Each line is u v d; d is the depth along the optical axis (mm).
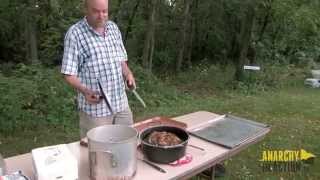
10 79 5582
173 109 6422
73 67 2439
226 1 9664
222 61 11711
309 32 11352
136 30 9430
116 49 2594
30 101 5395
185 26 10195
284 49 12406
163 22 10234
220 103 6988
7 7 7633
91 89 2531
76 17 7410
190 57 11156
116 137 1960
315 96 7938
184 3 10148
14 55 9492
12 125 5027
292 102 7160
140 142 2119
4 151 4410
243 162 4062
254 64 10852
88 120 2604
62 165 1698
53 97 5590
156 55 10141
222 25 11250
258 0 8641
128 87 2721
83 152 2145
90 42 2465
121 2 8969
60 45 7773
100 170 1795
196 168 2047
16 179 1752
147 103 6566
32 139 4812
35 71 6082
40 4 7129
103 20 2434
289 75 10508
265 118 5934
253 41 10875
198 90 8320
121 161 1793
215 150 2260
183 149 2057
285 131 5219
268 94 8078
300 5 9031
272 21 10500
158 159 2021
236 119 2770
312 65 12125
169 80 9109
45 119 5332
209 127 2590
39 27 7945
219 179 3623
